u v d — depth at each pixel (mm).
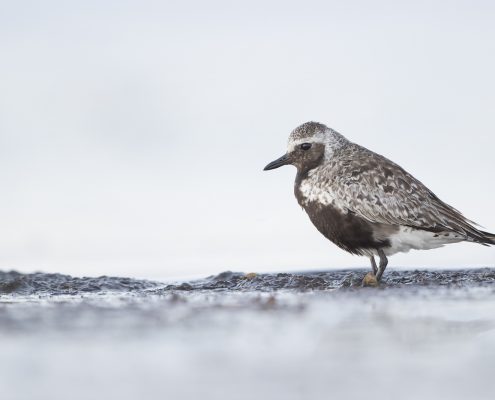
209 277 19281
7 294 16297
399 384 7805
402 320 10984
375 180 17438
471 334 10023
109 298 14773
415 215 17156
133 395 7523
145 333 10180
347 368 8438
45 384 7914
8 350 9320
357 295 13773
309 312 11672
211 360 8812
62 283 17656
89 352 9211
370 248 17781
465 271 18312
